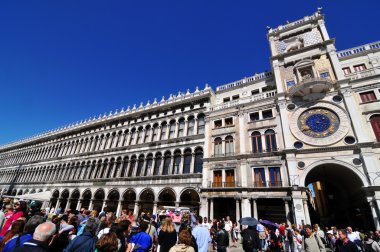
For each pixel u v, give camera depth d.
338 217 28.44
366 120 18.23
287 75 24.30
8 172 51.09
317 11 26.56
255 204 19.16
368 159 16.47
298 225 16.30
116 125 36.56
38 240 3.62
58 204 34.25
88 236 4.93
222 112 26.31
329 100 20.19
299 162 18.97
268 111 23.42
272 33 28.67
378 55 22.08
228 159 22.59
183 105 30.92
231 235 15.34
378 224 14.77
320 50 23.50
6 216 9.09
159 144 29.19
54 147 44.19
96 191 30.86
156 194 25.34
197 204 22.78
